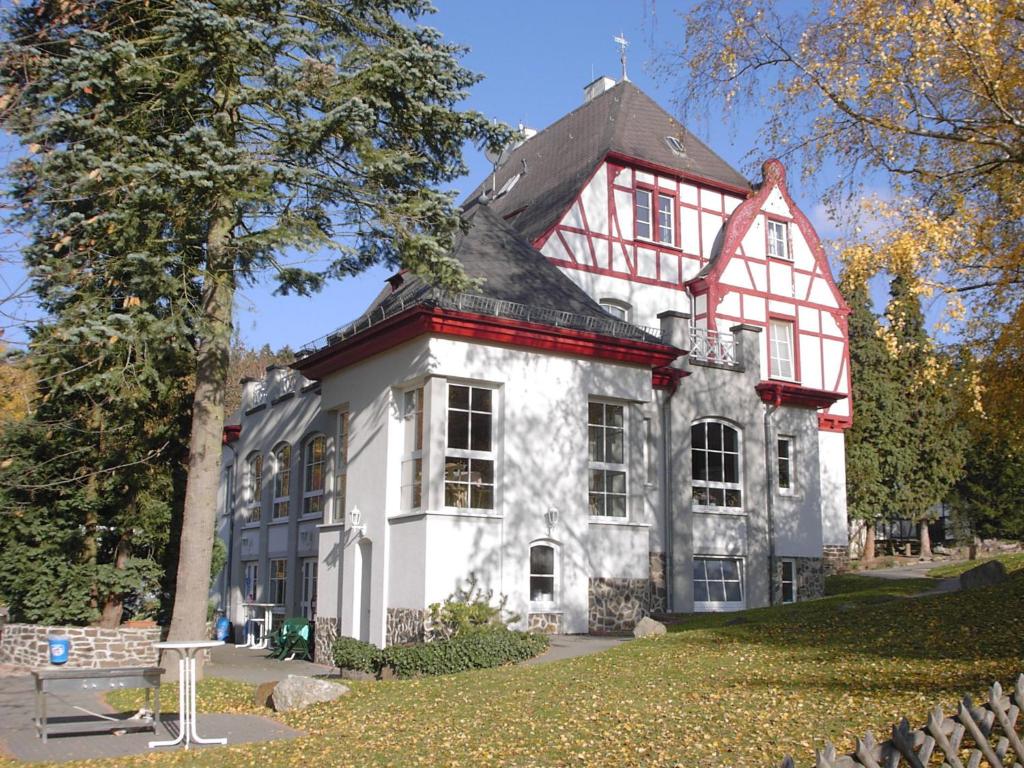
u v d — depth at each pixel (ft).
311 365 61.31
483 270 56.39
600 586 54.03
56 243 36.42
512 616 48.52
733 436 66.54
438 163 49.29
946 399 42.42
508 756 25.14
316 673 51.93
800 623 45.55
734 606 64.49
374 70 44.65
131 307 38.60
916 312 37.65
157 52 41.96
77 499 55.31
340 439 60.90
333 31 47.32
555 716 29.45
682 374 63.16
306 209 46.73
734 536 64.69
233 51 41.22
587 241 75.41
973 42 35.78
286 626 61.93
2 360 28.71
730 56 40.68
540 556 52.54
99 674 31.68
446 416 50.29
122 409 54.24
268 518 79.36
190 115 43.37
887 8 37.73
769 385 67.41
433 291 52.49
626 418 57.57
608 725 27.53
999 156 39.27
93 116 38.83
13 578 55.57
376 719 31.99
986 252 37.50
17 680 49.16
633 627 54.65
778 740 23.77
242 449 86.89
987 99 37.47
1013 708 15.96
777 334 84.99
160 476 58.18
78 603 55.72
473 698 33.86
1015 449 48.01
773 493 67.31
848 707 26.63
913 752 14.07
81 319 37.81
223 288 45.32
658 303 78.74
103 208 38.52
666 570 60.95
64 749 29.68
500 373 51.96
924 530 104.63
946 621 40.68
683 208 82.07
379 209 46.62
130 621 57.47
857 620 44.09
